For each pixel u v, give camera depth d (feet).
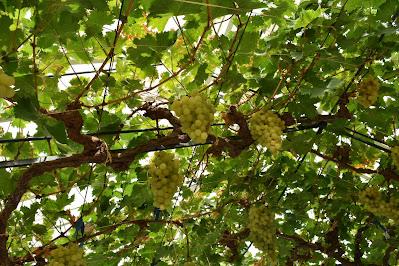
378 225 13.79
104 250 13.14
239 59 9.56
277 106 10.04
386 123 11.57
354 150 12.91
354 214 14.11
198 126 7.56
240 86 10.57
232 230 14.70
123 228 12.96
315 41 9.82
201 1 6.90
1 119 12.23
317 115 10.35
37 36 7.36
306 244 13.89
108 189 12.23
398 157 11.02
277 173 12.69
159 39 8.61
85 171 11.28
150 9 6.98
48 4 6.80
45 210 10.89
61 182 10.97
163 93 11.69
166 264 13.85
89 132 9.96
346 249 15.70
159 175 8.61
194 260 13.66
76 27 7.58
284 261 14.66
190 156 13.08
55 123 6.95
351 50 10.46
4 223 8.21
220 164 12.61
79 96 8.06
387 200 12.14
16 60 7.12
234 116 9.59
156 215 12.01
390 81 12.12
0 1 6.78
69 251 8.71
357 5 9.75
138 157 11.62
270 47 9.95
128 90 10.12
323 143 12.41
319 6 10.02
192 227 13.41
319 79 9.53
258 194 12.96
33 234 10.97
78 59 9.46
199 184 13.03
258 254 17.21
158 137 9.35
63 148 8.70
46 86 8.95
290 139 11.30
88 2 6.73
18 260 9.39
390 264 15.49
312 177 13.08
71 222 11.05
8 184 9.61
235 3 7.07
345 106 10.41
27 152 11.03
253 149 12.17
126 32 9.93
